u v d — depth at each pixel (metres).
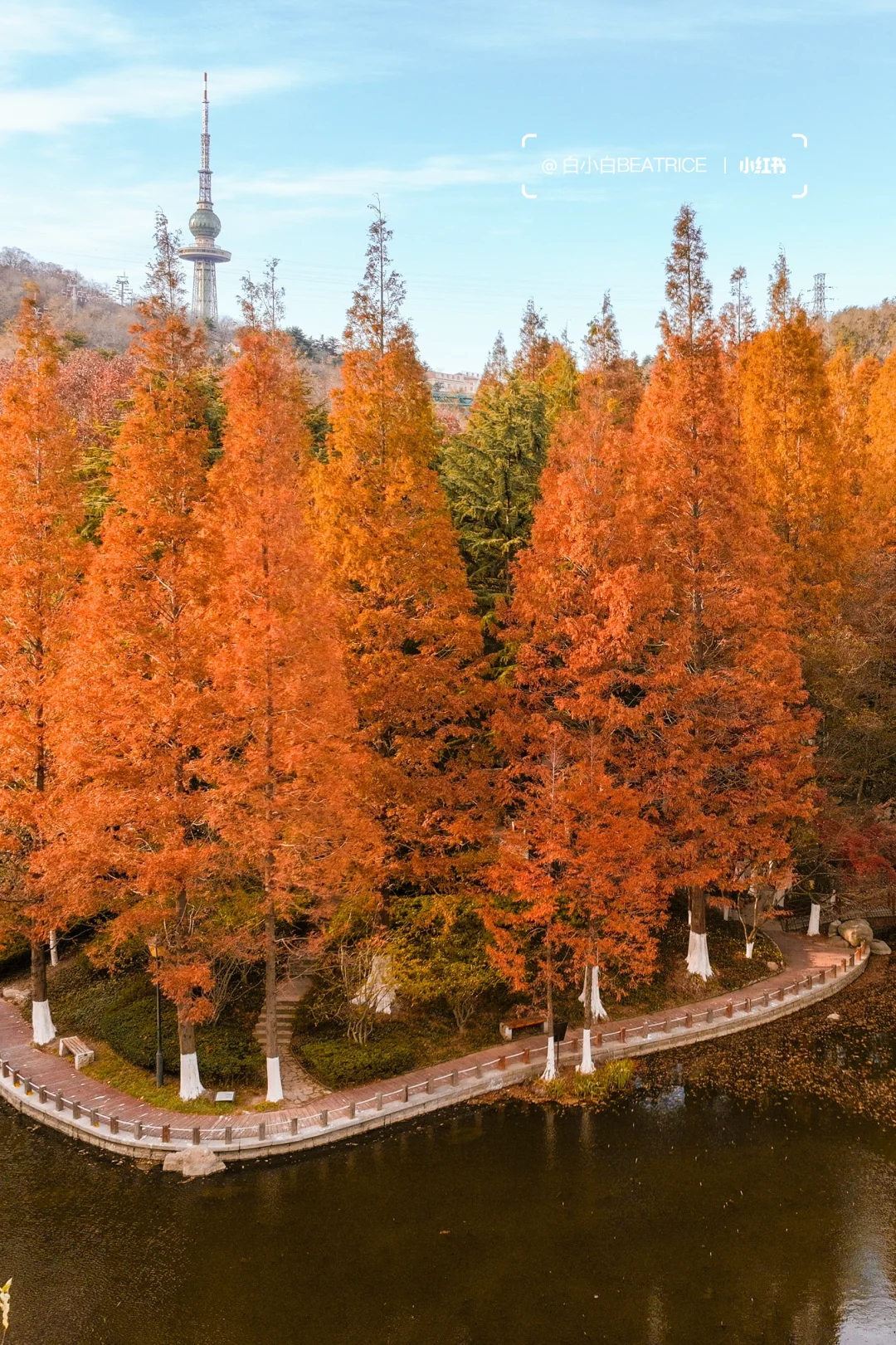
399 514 25.95
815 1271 17.42
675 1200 19.62
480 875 25.25
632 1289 16.91
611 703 24.62
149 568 22.11
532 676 25.59
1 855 26.12
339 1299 16.67
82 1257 17.80
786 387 34.38
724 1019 27.75
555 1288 16.94
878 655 33.94
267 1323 16.11
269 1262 17.64
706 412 28.31
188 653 21.89
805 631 33.75
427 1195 19.75
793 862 31.64
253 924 24.64
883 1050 26.64
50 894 24.16
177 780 22.08
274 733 21.81
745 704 27.59
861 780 35.53
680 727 26.64
